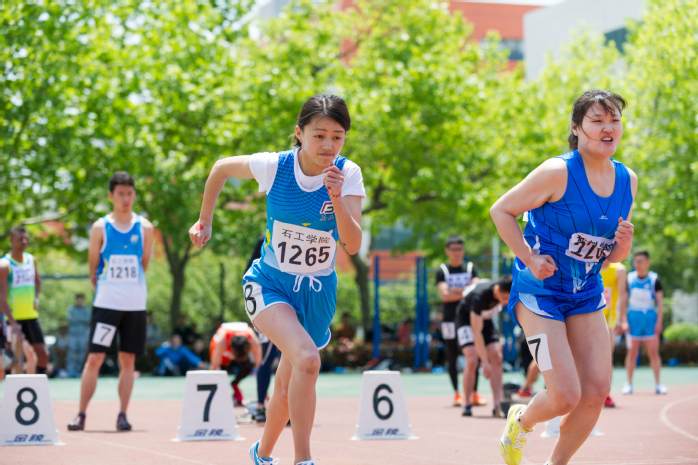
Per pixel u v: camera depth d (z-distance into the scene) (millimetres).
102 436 11094
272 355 13227
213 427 10750
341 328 36688
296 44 38094
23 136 28703
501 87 46719
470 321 14453
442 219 39094
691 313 58812
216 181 6664
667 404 16406
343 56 41875
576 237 6324
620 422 12852
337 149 6145
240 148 34812
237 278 46094
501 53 52500
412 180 35562
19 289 15656
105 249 11586
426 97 36031
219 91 33000
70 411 15609
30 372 15852
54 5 28281
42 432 10258
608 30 69562
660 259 52156
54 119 28812
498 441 10508
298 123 6223
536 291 6406
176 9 34781
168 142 34938
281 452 9484
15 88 27875
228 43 37625
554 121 41812
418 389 22703
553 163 6309
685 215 37000
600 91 6332
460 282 16281
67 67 29172
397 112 36094
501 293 13281
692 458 8734
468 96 36906
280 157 6344
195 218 32094
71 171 30641
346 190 6332
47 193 30625
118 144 30703
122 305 11648
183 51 34156
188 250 35969
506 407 13805
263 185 6379
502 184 38375
